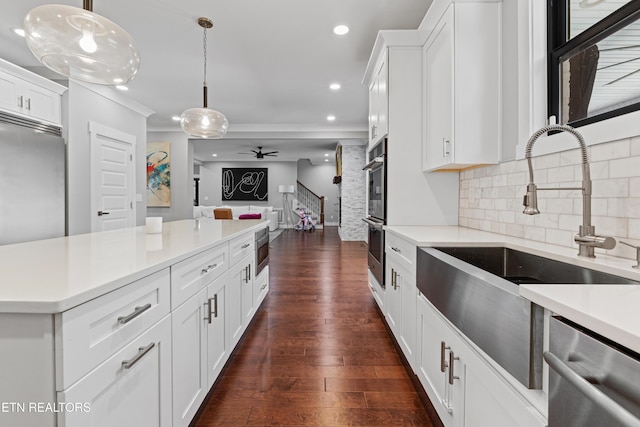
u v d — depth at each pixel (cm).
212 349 166
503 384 90
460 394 119
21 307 70
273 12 266
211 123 299
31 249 143
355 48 329
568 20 164
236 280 212
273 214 1077
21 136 315
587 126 134
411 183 263
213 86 439
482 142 200
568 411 61
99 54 158
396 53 262
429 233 204
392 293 235
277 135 687
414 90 262
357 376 194
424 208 263
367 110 557
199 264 150
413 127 263
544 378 76
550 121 148
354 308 314
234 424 152
